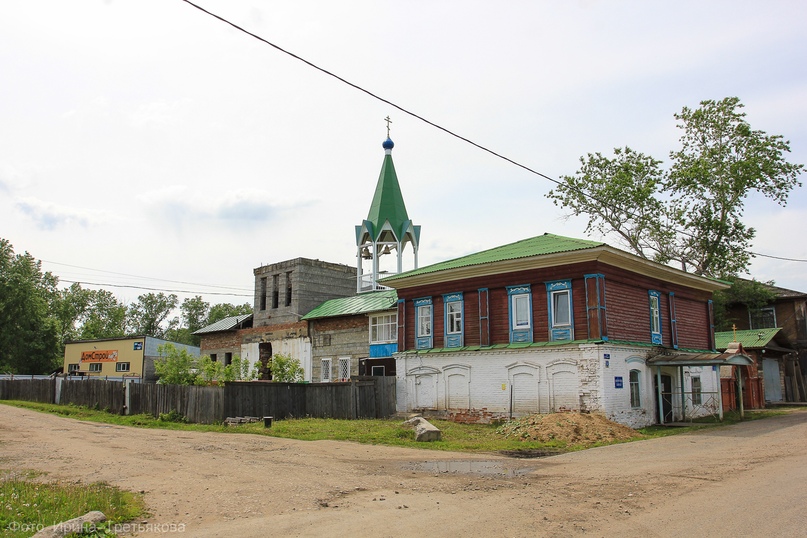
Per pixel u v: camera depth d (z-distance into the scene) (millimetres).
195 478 13383
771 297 47781
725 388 36219
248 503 10766
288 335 45438
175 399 30812
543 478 13469
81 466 15227
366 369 39188
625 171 46469
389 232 44281
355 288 49312
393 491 11906
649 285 30047
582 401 25875
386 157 45656
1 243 72688
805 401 45906
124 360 58656
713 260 46875
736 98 44656
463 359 30469
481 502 10773
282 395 29453
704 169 44406
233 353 50469
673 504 10336
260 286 49281
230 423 26906
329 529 8922
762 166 43531
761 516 9312
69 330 93750
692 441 20656
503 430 23781
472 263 30094
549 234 34438
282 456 17250
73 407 37844
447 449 19469
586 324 26422
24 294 71562
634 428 26641
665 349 29938
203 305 105125
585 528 8883
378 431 23047
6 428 25438
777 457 15719
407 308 33906
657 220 46812
